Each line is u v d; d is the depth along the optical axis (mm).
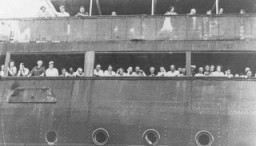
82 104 16469
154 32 17078
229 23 16844
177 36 16938
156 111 16031
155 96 16125
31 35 17875
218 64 18891
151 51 16922
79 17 17609
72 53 17391
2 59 19500
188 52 16734
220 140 15711
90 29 17438
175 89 16078
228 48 16609
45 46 17609
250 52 16531
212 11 21422
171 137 15852
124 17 17328
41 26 17875
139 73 17219
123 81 16391
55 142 16438
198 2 20766
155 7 21500
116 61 19156
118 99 16297
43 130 16578
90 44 17281
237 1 20469
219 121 15781
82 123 16344
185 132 15805
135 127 16031
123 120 16125
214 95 15914
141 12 22078
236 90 15891
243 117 15758
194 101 15945
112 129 16141
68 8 22156
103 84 16484
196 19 16984
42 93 16812
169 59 18516
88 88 16562
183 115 15906
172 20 17078
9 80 17172
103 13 22328
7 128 16844
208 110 15859
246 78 15906
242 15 16828
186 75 16500
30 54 17922
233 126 15750
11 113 16906
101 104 16359
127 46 17078
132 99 16219
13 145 16703
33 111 16750
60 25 17703
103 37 17297
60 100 16641
